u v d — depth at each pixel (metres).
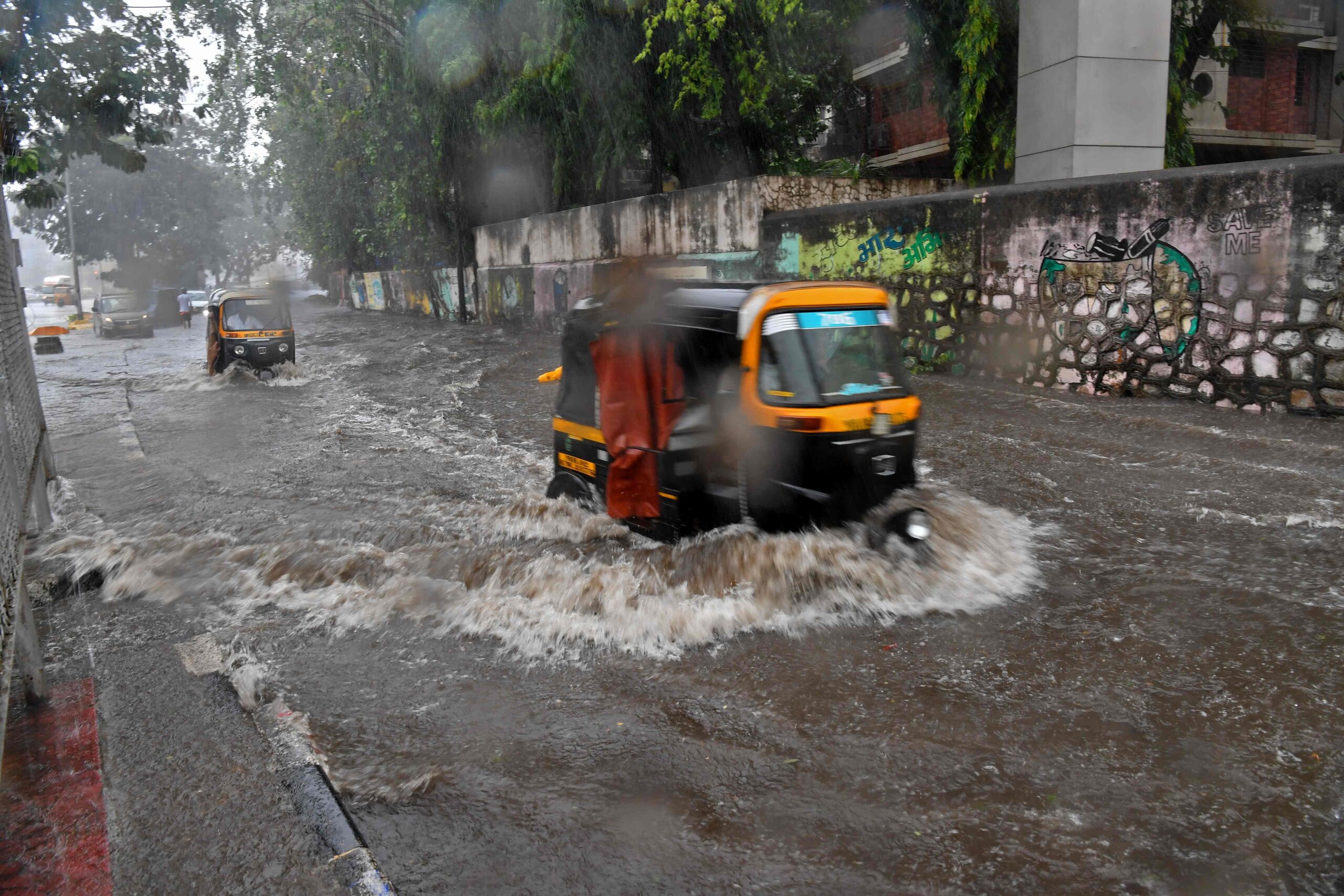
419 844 3.61
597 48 19.39
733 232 18.16
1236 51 17.81
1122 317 12.10
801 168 20.36
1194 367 11.47
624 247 22.16
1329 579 5.94
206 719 4.54
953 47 15.91
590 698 4.75
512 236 28.81
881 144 26.77
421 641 5.54
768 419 5.93
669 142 21.27
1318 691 4.56
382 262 47.19
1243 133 22.00
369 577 6.56
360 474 10.10
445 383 17.27
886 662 5.02
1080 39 13.31
